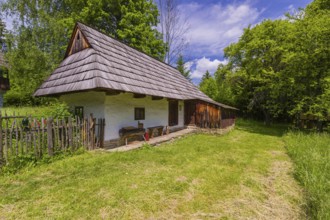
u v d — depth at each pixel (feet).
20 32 42.14
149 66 34.37
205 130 38.93
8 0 42.22
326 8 45.83
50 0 49.80
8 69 45.50
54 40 45.01
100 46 24.90
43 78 41.73
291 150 22.57
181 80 47.16
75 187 11.26
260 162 18.83
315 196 10.42
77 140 17.72
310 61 38.88
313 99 38.86
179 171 14.93
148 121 29.45
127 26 56.24
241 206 10.24
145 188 11.63
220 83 85.40
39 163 14.39
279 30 49.19
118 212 9.11
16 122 13.89
